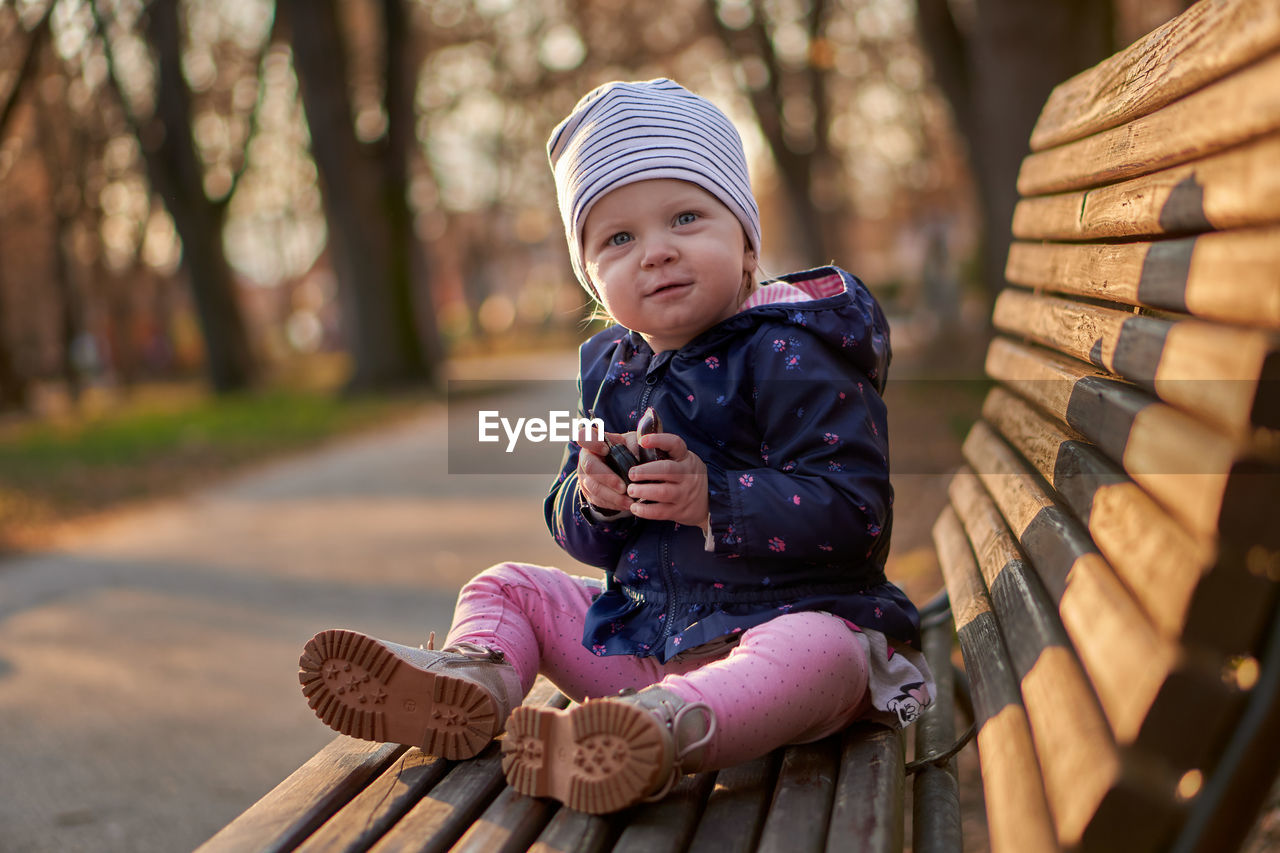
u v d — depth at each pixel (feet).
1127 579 3.55
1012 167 28.17
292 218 92.63
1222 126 3.47
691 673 4.90
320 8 55.47
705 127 5.79
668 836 4.44
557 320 158.61
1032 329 6.83
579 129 5.91
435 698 5.24
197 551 21.25
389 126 57.98
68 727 11.79
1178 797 3.05
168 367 110.22
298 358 134.62
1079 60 27.20
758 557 5.33
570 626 6.12
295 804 4.90
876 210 132.26
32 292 83.61
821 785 4.81
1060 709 3.64
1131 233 4.71
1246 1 3.45
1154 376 3.80
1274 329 2.97
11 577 19.74
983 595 5.87
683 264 5.53
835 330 5.43
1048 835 3.39
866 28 70.85
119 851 8.87
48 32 36.01
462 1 74.69
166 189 63.10
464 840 4.45
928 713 6.73
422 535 21.50
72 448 38.34
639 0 75.15
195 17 63.21
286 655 14.20
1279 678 2.88
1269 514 2.89
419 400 51.96
